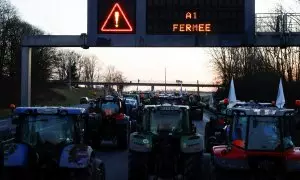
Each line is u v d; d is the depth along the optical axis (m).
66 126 11.44
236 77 61.38
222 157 12.03
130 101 40.66
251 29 23.25
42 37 26.25
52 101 93.38
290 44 24.64
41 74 97.81
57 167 11.03
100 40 23.66
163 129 13.99
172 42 23.41
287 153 11.93
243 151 11.98
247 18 23.25
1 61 97.06
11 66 96.62
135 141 13.57
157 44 23.47
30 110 11.39
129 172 13.61
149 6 23.41
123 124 23.09
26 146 11.20
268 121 12.05
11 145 11.21
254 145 11.98
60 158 10.92
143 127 14.09
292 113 12.08
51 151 11.23
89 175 11.07
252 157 11.90
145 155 13.47
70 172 11.06
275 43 24.61
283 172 11.88
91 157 11.45
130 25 23.55
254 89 46.47
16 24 99.31
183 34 23.30
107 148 23.47
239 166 11.93
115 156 20.95
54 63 116.75
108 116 22.98
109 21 23.67
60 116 11.47
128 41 23.61
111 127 22.98
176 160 13.45
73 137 11.42
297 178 11.92
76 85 150.00
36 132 11.38
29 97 27.17
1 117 52.75
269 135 11.99
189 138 13.52
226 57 77.31
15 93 79.94
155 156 13.50
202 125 37.91
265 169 11.88
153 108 14.19
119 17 23.58
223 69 76.75
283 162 11.85
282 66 52.72
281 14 24.73
